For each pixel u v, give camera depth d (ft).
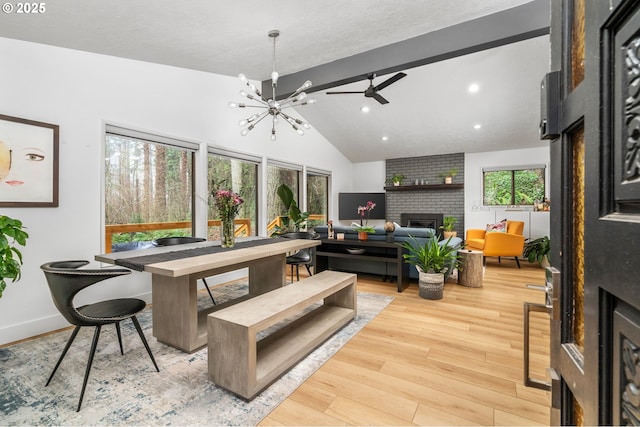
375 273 14.39
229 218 9.21
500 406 5.45
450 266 12.50
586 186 1.74
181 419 5.10
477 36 9.62
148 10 7.03
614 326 1.50
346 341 7.98
